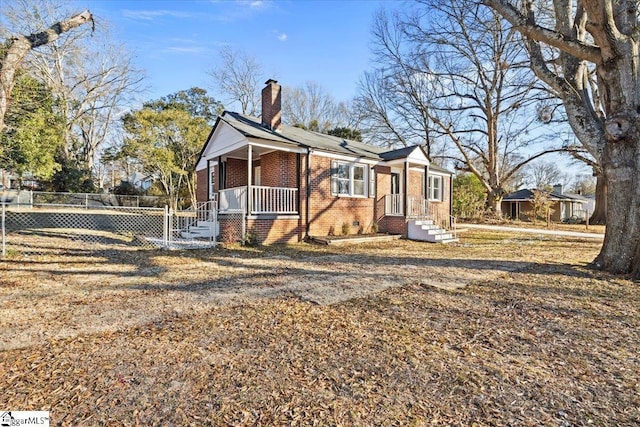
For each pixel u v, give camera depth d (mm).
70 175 25031
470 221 23062
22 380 2598
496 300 4883
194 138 22688
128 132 25688
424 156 15109
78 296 4965
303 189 12266
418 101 26391
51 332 3578
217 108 31328
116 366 2840
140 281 5965
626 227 6613
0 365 2836
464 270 7172
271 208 11547
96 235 12164
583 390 2502
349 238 12133
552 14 13219
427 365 2896
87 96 27234
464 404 2326
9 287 5363
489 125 23953
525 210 32438
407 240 13383
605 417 2174
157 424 2090
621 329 3730
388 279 6293
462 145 25719
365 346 3285
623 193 6629
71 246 9539
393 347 3264
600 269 6965
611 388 2527
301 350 3188
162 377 2668
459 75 23969
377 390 2502
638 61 6395
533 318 4105
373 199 14844
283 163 12359
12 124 12594
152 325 3826
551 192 33500
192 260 8133
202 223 12359
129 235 12391
